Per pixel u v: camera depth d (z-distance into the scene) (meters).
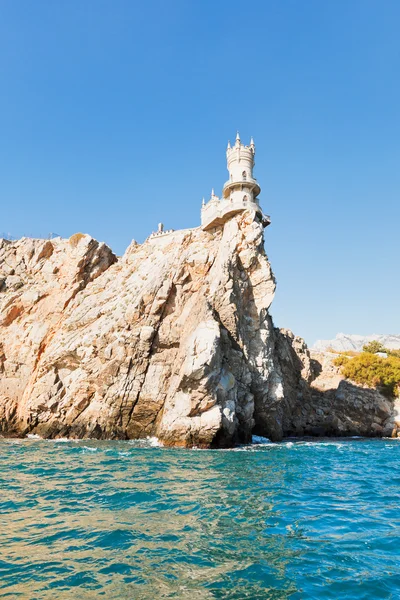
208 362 34.94
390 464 28.00
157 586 9.05
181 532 12.59
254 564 10.31
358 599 8.61
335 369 66.69
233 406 37.12
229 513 14.73
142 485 19.19
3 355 47.59
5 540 11.77
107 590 8.80
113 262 55.59
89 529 12.77
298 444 41.03
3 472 22.42
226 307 42.12
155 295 43.22
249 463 26.80
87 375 42.06
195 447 34.41
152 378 40.97
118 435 39.78
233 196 49.66
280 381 45.44
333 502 16.67
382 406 55.78
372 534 12.69
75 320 46.28
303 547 11.51
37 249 56.25
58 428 41.19
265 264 46.12
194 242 49.09
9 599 8.34
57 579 9.30
